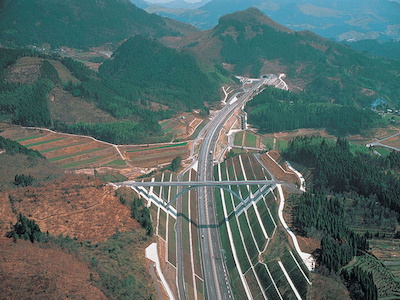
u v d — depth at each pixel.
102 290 193.00
